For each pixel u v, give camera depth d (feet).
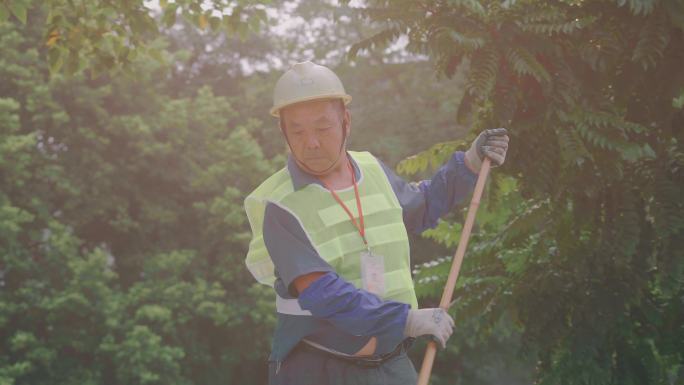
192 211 74.38
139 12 19.85
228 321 70.90
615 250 13.50
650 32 12.21
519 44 12.01
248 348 71.56
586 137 12.58
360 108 78.18
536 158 12.61
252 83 81.66
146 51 20.68
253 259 9.27
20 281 65.72
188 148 73.20
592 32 12.49
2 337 65.46
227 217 69.41
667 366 15.51
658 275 13.70
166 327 64.49
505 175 13.42
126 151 71.61
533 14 12.03
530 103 12.44
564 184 13.23
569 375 14.60
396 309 8.50
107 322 62.28
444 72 12.67
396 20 12.17
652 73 13.17
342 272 8.83
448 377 75.51
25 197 66.59
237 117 82.12
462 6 12.19
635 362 14.52
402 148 73.97
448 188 9.95
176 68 82.84
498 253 16.48
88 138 68.33
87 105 68.18
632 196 13.46
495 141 9.96
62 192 68.28
